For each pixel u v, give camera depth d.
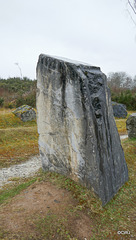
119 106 18.09
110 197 3.52
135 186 4.27
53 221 2.67
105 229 2.78
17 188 3.84
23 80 29.47
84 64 3.77
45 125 4.24
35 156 6.91
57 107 3.78
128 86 39.25
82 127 3.34
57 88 3.69
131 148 6.48
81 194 3.33
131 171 5.04
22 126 11.28
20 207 2.95
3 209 2.90
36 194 3.38
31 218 2.68
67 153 3.79
